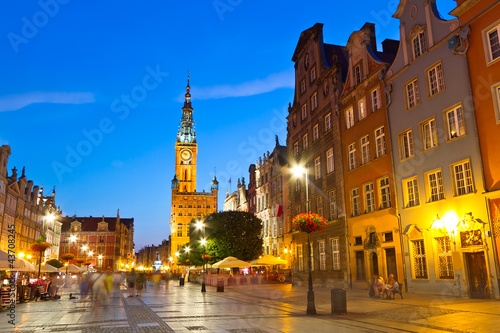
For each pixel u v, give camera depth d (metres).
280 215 54.69
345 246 31.19
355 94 31.03
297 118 43.56
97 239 118.56
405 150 25.27
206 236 57.50
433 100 22.70
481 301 17.20
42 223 72.12
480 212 19.08
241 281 45.72
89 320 14.30
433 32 22.95
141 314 16.06
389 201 26.61
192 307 18.89
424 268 22.92
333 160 34.59
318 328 11.54
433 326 11.52
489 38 19.52
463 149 20.39
